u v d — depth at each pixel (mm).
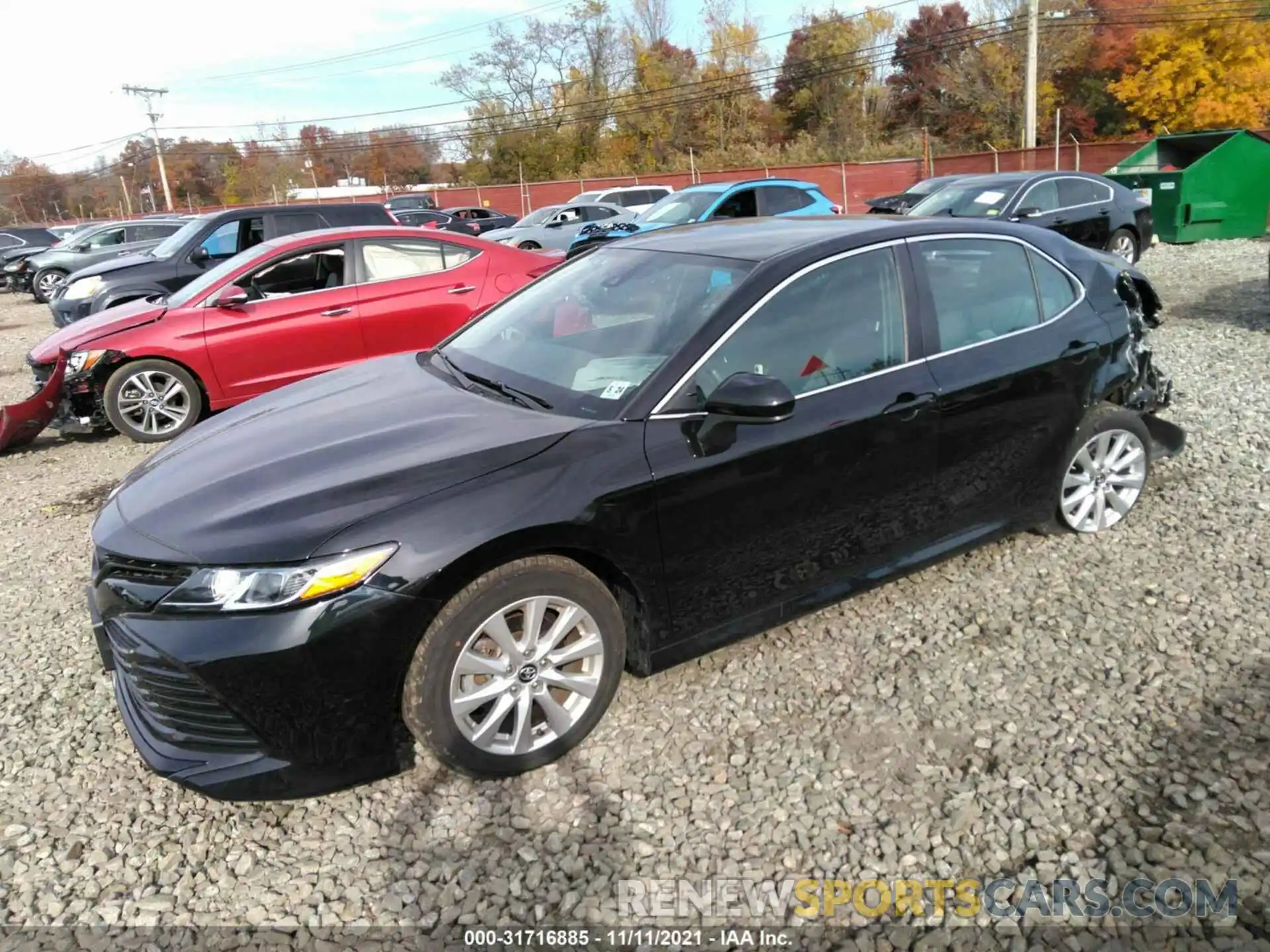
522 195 42500
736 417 2885
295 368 7227
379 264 7359
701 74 55781
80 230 24141
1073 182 11961
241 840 2658
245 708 2475
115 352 6879
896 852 2502
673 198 14344
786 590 3285
